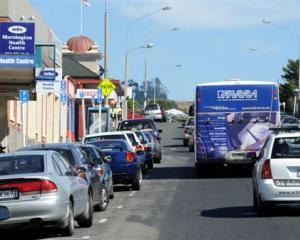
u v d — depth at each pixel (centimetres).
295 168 2558
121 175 3816
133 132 5044
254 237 2181
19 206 2091
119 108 12038
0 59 3872
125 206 3159
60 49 7369
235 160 4503
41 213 2102
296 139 2611
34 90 4778
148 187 4088
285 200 2556
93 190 2753
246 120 4497
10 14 5116
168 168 5628
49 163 2219
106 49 6744
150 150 5388
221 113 4516
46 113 7844
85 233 2345
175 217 2727
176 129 13262
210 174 4938
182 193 3706
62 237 2252
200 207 3058
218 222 2547
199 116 4541
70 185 2259
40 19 6462
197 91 4544
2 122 5747
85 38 12950
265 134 4488
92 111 7562
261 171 2600
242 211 2862
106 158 3297
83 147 3103
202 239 2161
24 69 4091
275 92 4488
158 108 15875
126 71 9488
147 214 2847
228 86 4509
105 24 6744
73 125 9081
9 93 5219
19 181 2112
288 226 2402
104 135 4262
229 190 3806
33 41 3866
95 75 11588
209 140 4528
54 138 8400
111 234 2312
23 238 2288
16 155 2250
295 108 16475
